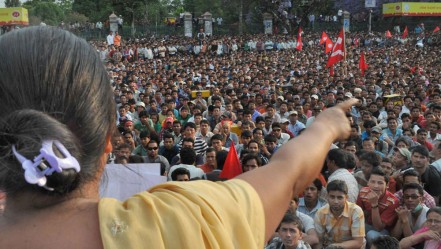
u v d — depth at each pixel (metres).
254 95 16.36
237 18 59.47
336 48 20.25
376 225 5.96
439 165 7.55
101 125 0.85
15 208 0.82
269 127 11.56
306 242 5.24
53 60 0.82
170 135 9.34
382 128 11.49
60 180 0.79
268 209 0.92
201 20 56.31
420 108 13.42
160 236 0.80
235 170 7.02
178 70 26.20
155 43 41.38
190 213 0.83
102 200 0.84
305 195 6.13
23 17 44.06
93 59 0.86
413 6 54.03
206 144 9.57
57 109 0.81
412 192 5.89
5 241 0.80
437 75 24.14
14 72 0.81
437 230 5.26
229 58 35.00
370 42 47.12
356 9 58.28
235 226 0.86
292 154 0.98
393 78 21.89
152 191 0.91
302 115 12.90
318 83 19.47
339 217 5.55
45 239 0.79
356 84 19.41
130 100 14.24
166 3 69.75
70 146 0.79
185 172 6.70
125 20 57.62
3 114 0.81
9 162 0.77
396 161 8.16
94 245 0.79
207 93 17.89
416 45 43.91
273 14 53.00
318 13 56.00
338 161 6.76
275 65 29.00
